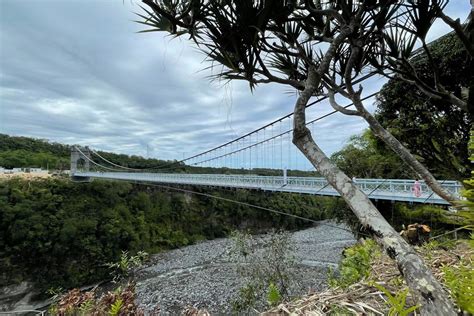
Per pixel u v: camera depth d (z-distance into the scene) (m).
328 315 1.03
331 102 1.44
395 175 8.54
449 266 1.26
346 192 0.80
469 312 0.80
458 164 2.21
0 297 15.39
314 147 0.90
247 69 1.02
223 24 0.92
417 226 2.44
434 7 1.16
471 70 1.81
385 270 1.48
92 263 18.25
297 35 1.18
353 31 1.13
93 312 1.56
